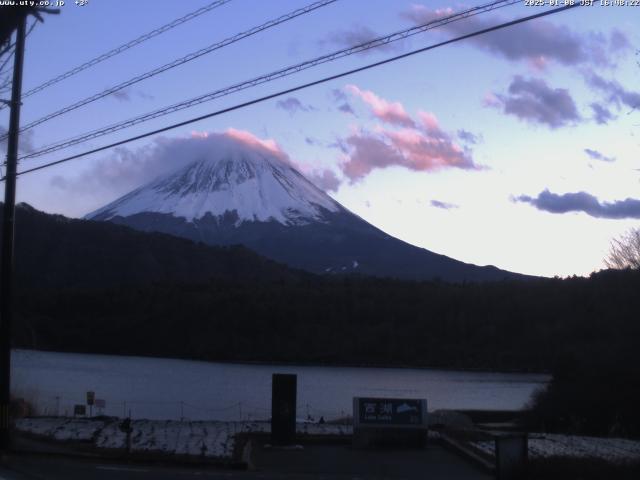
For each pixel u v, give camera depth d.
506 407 55.25
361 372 91.44
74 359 93.06
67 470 16.91
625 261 44.03
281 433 23.56
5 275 21.03
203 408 51.53
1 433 20.34
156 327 111.62
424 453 23.09
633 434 32.88
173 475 16.98
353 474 18.88
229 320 111.56
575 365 38.88
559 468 16.73
